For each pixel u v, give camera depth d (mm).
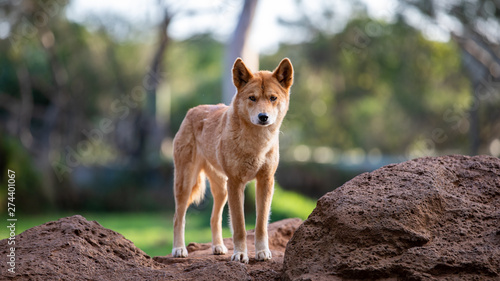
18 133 23219
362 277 3943
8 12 20500
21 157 17453
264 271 4617
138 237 12797
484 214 4180
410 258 3883
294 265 4297
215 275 4328
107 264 4539
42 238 4727
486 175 4602
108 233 5008
